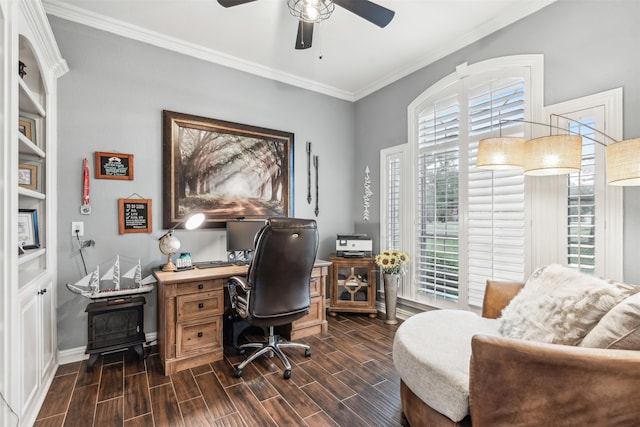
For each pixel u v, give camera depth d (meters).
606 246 1.96
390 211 3.59
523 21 2.38
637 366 0.99
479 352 1.18
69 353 2.35
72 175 2.38
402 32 2.69
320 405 1.83
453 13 2.44
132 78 2.62
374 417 1.72
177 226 2.78
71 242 2.37
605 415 1.01
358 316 3.47
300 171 3.63
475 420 1.20
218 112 3.05
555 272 1.71
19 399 1.46
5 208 1.37
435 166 3.05
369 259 3.40
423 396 1.42
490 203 2.58
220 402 1.85
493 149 2.02
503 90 2.51
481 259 2.64
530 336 1.48
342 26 2.60
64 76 2.35
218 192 3.02
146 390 1.98
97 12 2.40
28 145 1.77
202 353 2.34
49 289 2.11
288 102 3.54
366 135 3.92
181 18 2.48
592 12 2.03
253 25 2.58
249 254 3.03
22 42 1.70
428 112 3.14
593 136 2.02
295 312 2.28
